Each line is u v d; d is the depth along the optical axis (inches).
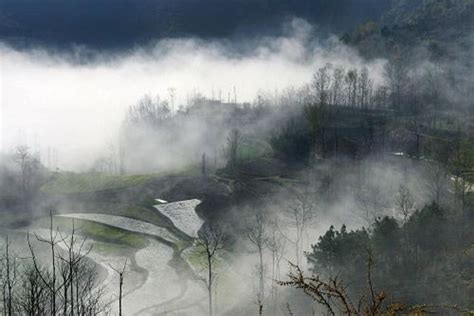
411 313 804.6
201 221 6127.0
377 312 800.3
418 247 3513.8
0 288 2390.5
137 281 4707.2
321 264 3452.3
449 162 5275.6
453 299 2979.8
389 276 3257.9
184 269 4891.7
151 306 4158.5
